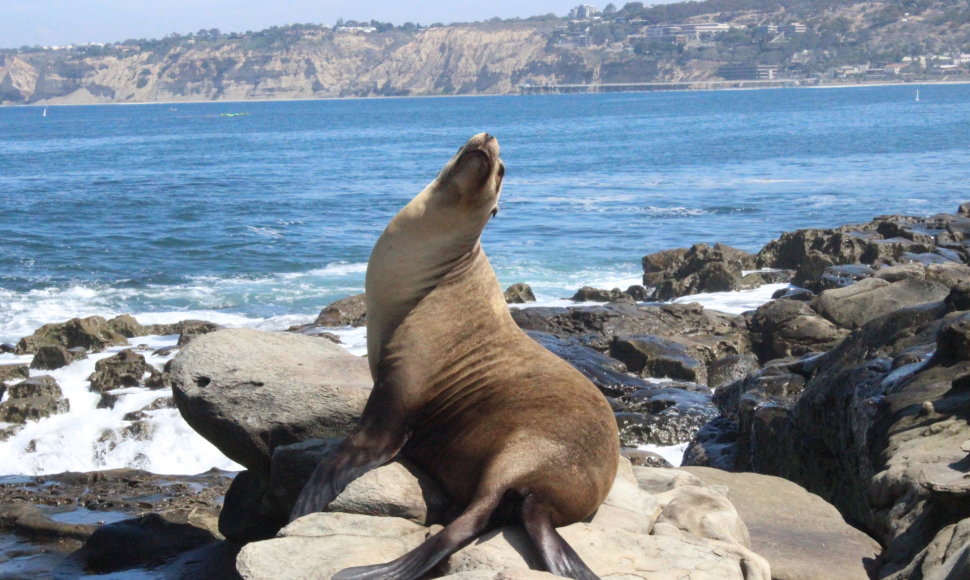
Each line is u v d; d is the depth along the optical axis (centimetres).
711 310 2050
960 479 650
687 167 5969
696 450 1258
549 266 2919
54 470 1376
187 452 1394
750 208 4031
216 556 841
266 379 781
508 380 607
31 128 15075
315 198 4688
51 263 2978
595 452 570
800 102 17788
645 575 513
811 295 2159
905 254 2408
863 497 853
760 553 683
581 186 5003
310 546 550
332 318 2130
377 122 14575
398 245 629
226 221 3906
